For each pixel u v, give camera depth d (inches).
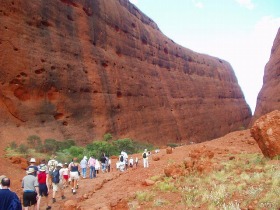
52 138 1040.8
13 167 667.4
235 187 357.4
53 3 1213.1
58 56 1180.5
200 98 2674.7
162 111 1978.3
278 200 293.6
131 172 638.5
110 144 1176.2
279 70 1930.4
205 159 554.6
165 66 2277.3
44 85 1093.8
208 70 3083.2
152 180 472.1
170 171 486.0
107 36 1556.3
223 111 3041.3
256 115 2321.6
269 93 2023.9
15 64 1013.2
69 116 1172.5
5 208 222.2
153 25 2364.7
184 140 2128.4
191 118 2373.3
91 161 646.5
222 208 303.1
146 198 378.3
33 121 1035.9
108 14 1601.9
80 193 487.5
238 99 3617.1
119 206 365.7
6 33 1001.5
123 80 1599.4
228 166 487.2
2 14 1003.3
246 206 300.2
